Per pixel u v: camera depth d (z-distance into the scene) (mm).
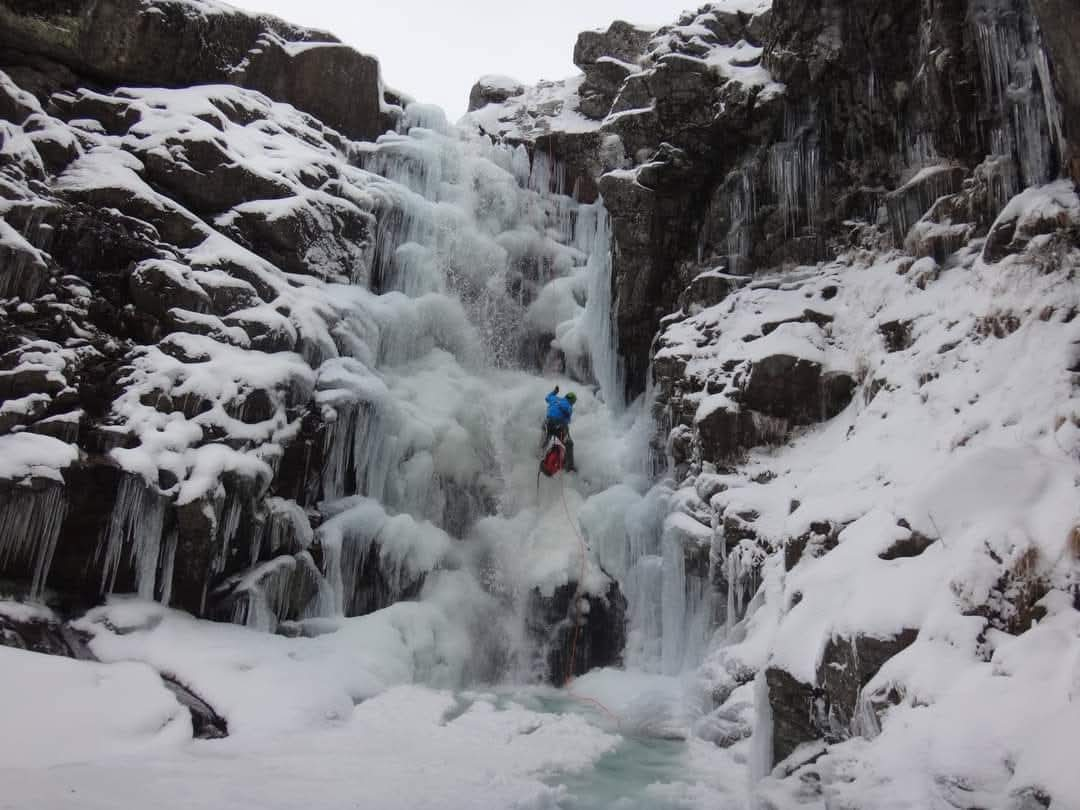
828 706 5277
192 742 5992
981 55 8633
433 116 13867
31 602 7309
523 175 14188
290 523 8633
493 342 12703
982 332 7133
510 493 11469
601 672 9961
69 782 4750
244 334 8953
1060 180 7594
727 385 9602
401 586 9852
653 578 10086
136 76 11430
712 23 12227
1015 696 3965
